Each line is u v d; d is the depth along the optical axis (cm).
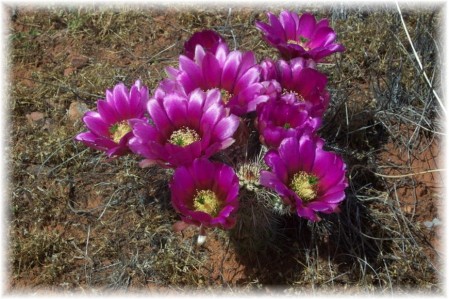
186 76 53
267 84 52
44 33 78
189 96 51
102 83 73
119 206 63
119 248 61
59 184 65
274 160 49
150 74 73
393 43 73
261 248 60
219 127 49
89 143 54
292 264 60
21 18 79
